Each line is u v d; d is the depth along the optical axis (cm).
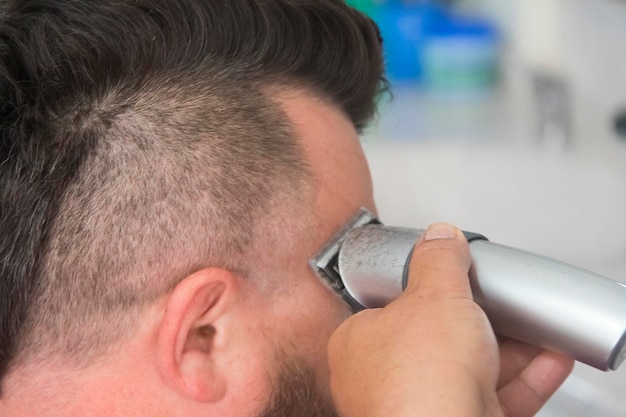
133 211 49
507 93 133
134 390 50
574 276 46
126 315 50
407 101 134
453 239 48
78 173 49
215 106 52
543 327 46
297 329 52
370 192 58
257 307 51
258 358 51
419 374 41
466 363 41
